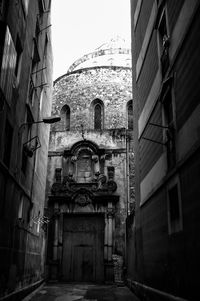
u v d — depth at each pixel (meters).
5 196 10.73
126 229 22.77
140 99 16.41
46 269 23.75
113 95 31.34
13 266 11.98
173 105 10.05
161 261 10.96
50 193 26.44
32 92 15.80
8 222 11.23
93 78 32.31
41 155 19.47
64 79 33.75
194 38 8.24
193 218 7.90
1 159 10.18
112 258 23.33
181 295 8.64
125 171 26.09
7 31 9.90
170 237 9.92
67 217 25.61
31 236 16.14
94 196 25.05
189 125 8.43
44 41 18.97
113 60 34.81
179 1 9.62
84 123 30.80
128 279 20.11
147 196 13.80
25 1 13.10
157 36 12.50
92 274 24.02
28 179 15.30
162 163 11.32
